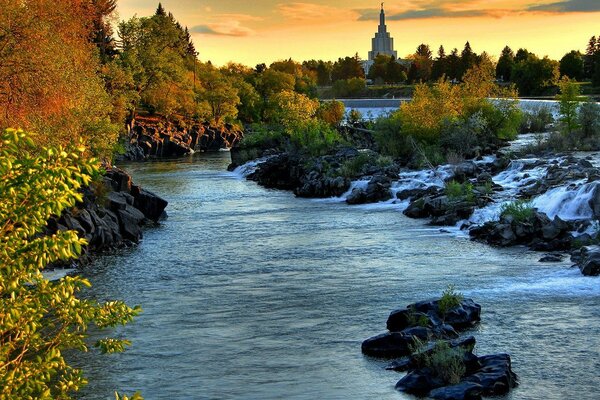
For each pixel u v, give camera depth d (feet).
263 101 556.51
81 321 34.35
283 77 586.86
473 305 79.71
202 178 255.70
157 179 252.42
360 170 207.82
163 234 144.66
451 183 161.58
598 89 486.38
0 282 30.96
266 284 101.04
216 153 391.86
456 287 94.58
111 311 35.83
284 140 296.30
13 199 30.37
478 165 192.24
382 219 154.51
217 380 65.31
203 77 517.96
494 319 79.56
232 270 110.93
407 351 69.97
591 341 71.51
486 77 273.13
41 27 122.42
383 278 101.65
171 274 109.29
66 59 136.26
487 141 240.73
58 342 35.29
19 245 31.19
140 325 82.89
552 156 198.08
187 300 93.76
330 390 61.67
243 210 176.86
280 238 136.87
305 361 69.26
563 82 238.89
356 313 84.89
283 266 112.37
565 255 110.83
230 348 74.02
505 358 63.46
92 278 107.55
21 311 31.91
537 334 74.02
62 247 31.12
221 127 454.40
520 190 153.99
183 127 408.46
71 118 139.13
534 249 116.37
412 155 227.40
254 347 74.02
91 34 214.48
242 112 538.88
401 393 60.13
